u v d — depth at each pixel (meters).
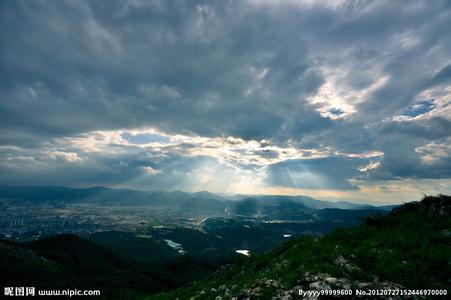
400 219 27.17
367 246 21.91
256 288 18.27
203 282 34.09
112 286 127.69
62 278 128.25
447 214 25.23
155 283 146.88
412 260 18.70
